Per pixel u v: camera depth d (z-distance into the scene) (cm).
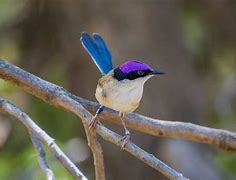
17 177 1223
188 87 1348
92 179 1348
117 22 1303
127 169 1314
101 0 1309
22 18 1370
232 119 1448
